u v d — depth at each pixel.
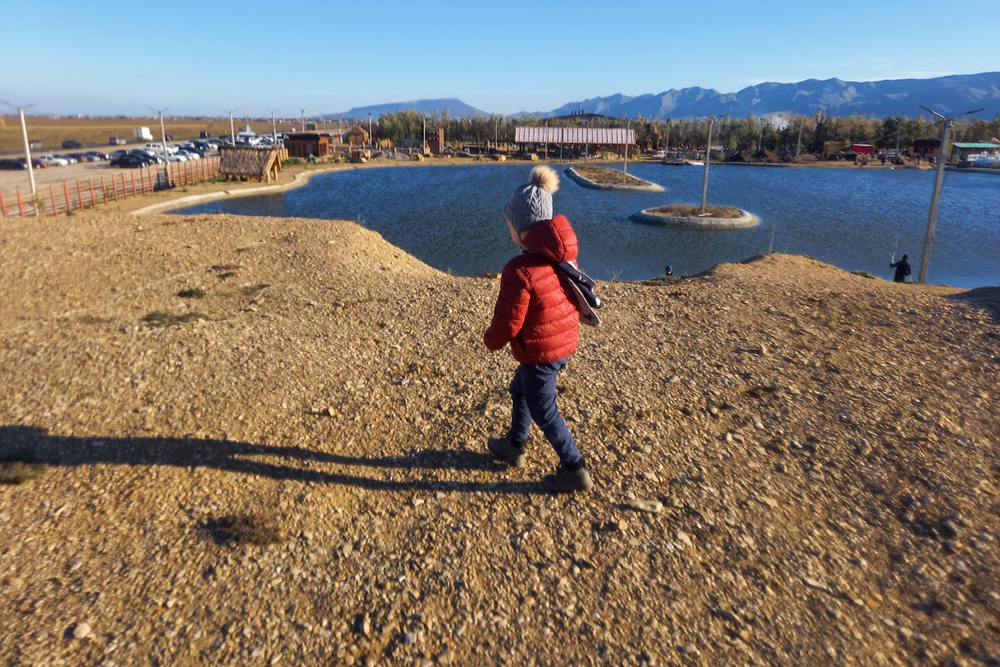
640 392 4.80
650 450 4.01
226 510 3.39
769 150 117.81
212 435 4.05
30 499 3.41
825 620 2.73
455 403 4.62
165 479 3.61
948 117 20.91
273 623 2.71
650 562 3.08
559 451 3.51
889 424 4.23
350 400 4.65
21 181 45.75
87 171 56.06
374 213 41.19
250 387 4.73
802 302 7.18
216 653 2.55
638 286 8.28
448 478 3.74
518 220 3.24
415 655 2.57
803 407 4.52
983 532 3.19
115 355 5.14
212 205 41.47
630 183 63.41
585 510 3.46
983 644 2.57
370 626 2.70
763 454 3.96
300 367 5.16
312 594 2.87
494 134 124.56
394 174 73.75
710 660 2.55
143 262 8.91
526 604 2.84
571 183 67.81
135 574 2.94
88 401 4.41
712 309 6.97
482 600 2.85
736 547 3.17
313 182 62.16
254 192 49.78
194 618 2.72
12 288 7.55
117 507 3.37
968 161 97.25
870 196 57.22
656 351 5.69
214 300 7.36
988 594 2.82
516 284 3.16
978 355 5.35
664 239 33.91
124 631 2.63
